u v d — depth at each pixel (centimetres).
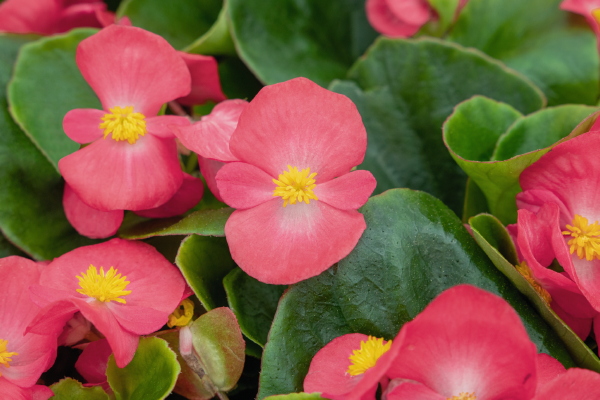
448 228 25
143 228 26
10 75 28
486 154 27
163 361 24
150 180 25
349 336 24
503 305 22
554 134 27
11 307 25
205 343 24
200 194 26
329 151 24
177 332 25
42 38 28
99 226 26
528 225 24
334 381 24
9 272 25
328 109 24
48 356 24
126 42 25
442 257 25
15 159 27
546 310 24
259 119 24
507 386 23
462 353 23
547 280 24
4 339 24
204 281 25
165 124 25
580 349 24
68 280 25
